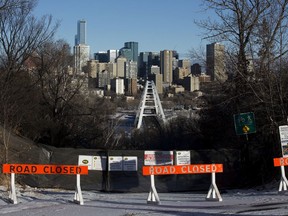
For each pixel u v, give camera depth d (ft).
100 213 38.29
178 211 38.27
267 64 72.33
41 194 56.49
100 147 161.89
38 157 69.21
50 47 147.84
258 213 35.14
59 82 146.10
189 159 69.26
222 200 48.44
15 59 114.52
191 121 178.09
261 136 77.66
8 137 67.05
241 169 75.82
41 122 119.03
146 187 68.28
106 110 175.32
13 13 116.88
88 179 67.97
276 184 67.41
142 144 196.65
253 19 81.35
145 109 280.92
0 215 38.37
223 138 99.40
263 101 71.46
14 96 100.53
